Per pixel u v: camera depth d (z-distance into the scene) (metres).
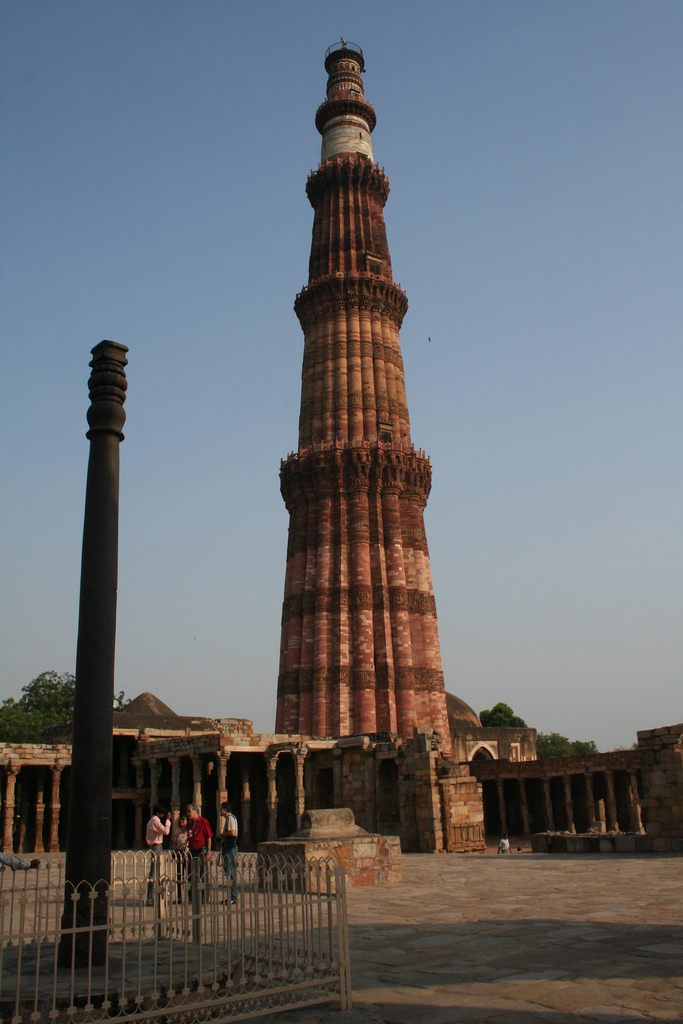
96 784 12.53
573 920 15.90
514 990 10.47
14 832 56.94
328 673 57.22
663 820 31.42
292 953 12.83
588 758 51.88
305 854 23.44
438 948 13.53
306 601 59.84
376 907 19.08
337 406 64.50
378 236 72.06
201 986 10.01
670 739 31.58
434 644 59.78
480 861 31.88
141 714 57.00
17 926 17.53
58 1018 9.21
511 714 106.88
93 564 13.55
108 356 14.55
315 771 48.38
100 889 12.12
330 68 78.38
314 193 74.00
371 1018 9.52
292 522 63.69
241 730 60.00
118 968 11.49
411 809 42.50
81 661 13.08
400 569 59.91
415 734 43.19
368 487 61.91
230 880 15.33
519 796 60.59
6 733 86.25
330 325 67.31
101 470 14.07
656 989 10.21
